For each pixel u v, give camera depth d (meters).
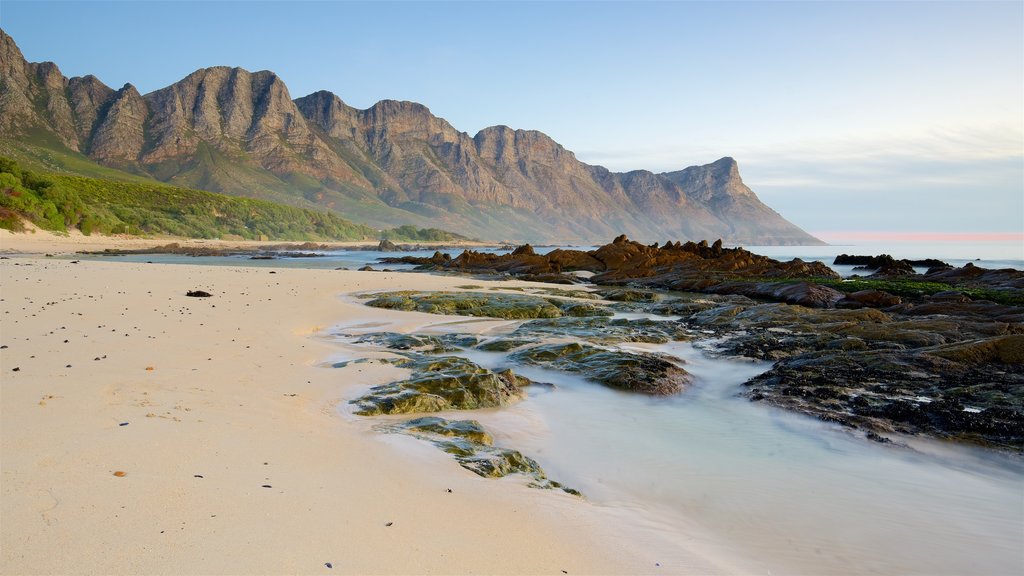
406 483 6.38
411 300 25.39
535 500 6.41
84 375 9.62
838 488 7.84
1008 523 6.97
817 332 18.98
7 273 30.14
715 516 6.86
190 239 142.88
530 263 55.34
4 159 107.50
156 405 8.20
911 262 66.38
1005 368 13.22
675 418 10.93
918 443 9.48
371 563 4.53
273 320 18.77
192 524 4.80
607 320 21.58
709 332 20.25
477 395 10.96
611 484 7.70
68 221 106.88
